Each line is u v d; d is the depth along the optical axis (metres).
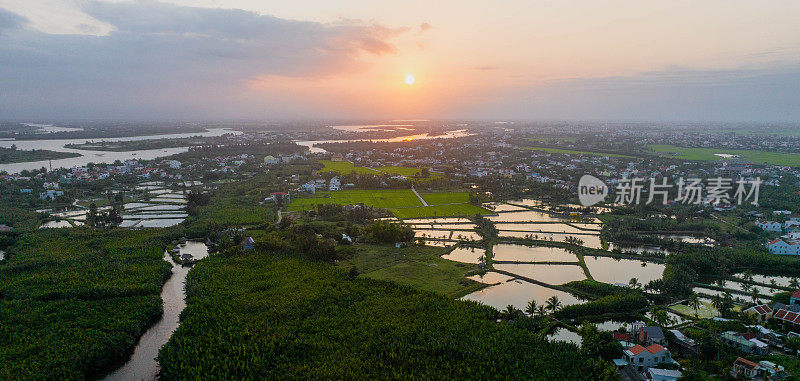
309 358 91.44
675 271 143.88
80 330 104.19
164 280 145.12
